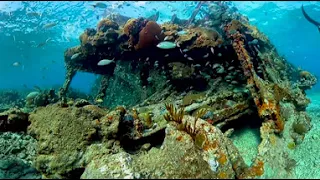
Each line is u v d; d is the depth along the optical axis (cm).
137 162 178
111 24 360
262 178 164
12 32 734
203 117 244
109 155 187
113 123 212
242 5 714
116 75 374
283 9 733
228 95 275
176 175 163
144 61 345
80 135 199
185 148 177
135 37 333
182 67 329
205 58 334
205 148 184
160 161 174
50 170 183
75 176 185
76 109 216
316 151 225
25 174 184
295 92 295
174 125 201
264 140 198
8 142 225
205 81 336
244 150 229
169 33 335
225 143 191
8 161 198
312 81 355
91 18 699
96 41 346
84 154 190
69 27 736
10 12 619
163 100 312
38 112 234
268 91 244
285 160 195
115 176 160
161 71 338
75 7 650
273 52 357
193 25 431
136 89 357
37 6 622
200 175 165
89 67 391
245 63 284
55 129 201
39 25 696
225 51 333
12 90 682
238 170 177
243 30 346
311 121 295
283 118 234
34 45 895
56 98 346
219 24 404
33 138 231
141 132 223
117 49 353
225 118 248
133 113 239
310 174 194
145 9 691
